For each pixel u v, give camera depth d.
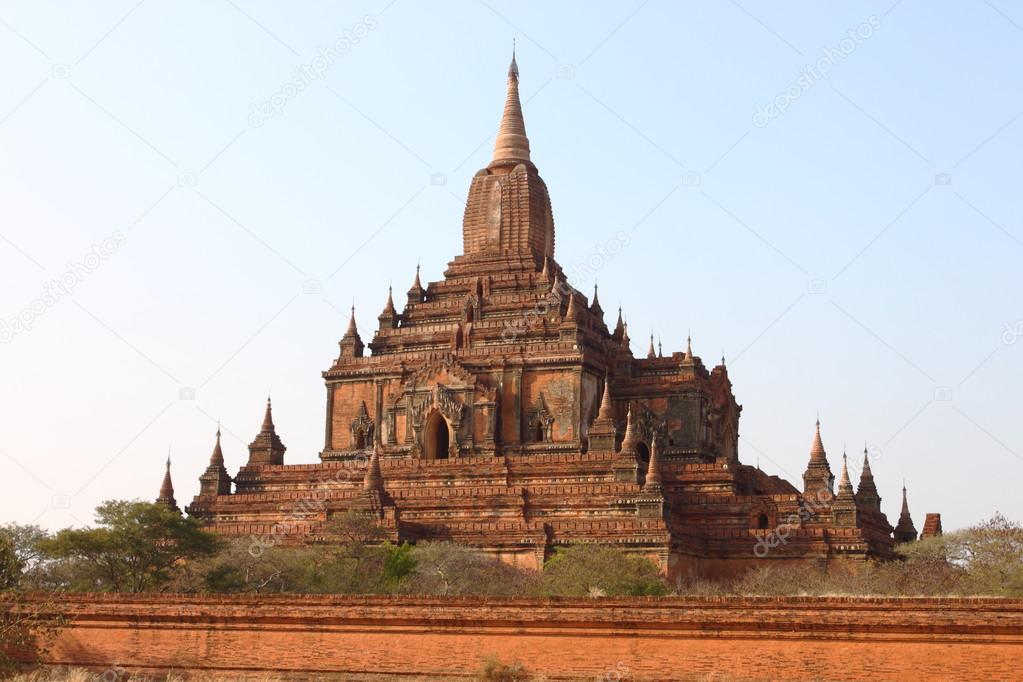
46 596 51.31
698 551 77.19
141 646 49.94
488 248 97.50
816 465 86.00
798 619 43.84
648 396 91.50
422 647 47.22
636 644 45.31
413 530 77.75
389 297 98.50
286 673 48.28
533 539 75.94
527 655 46.16
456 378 89.25
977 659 42.19
